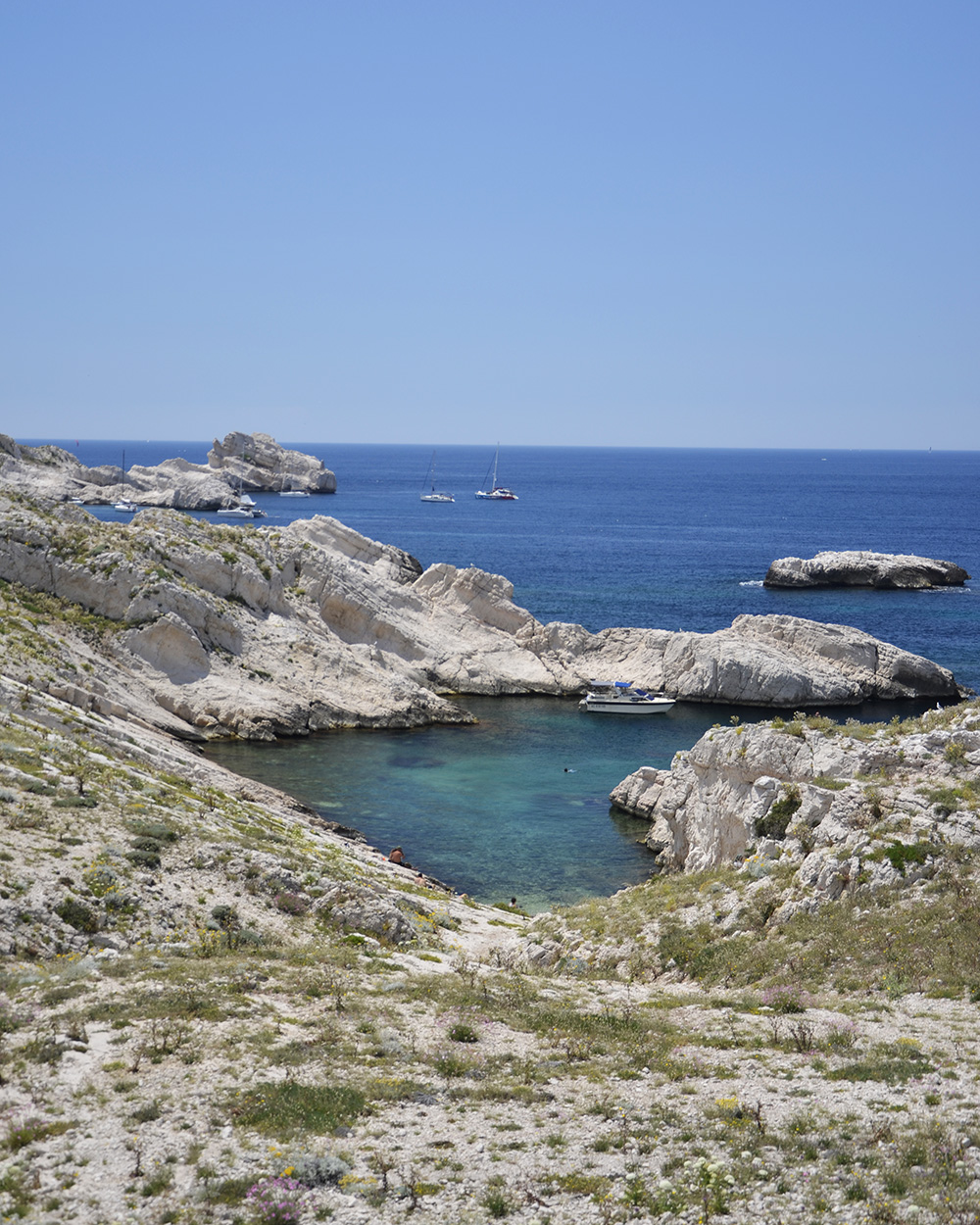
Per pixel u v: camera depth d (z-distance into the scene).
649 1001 25.77
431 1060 19.89
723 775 38.62
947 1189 14.00
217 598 79.00
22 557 72.69
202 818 39.78
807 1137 16.00
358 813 58.56
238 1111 16.75
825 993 24.56
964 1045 19.75
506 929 39.09
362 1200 14.33
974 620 122.75
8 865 28.16
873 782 31.81
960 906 25.98
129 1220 13.49
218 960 26.00
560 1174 15.13
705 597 138.62
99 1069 18.25
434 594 100.00
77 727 46.81
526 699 90.88
